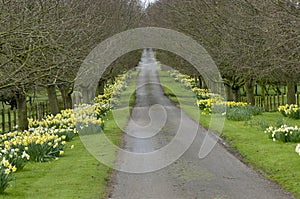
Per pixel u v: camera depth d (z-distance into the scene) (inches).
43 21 454.6
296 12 501.7
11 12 418.6
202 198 315.3
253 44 674.2
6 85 413.4
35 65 484.4
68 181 363.3
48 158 455.8
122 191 340.8
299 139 527.5
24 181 361.1
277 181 360.2
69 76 679.7
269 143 533.3
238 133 629.3
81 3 692.7
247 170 410.6
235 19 744.3
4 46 421.4
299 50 545.6
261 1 574.6
